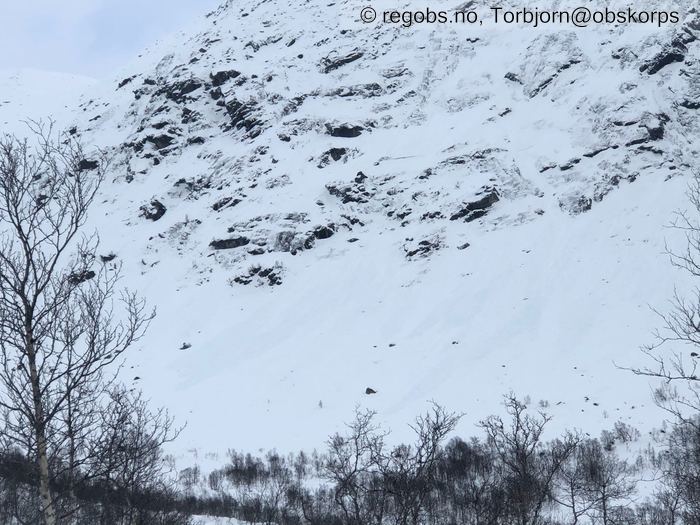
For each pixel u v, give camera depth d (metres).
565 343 65.69
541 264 81.31
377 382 64.94
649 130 98.62
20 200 9.41
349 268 90.88
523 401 56.19
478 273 82.69
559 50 125.50
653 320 65.75
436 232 92.69
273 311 84.38
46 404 9.80
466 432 49.81
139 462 12.59
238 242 99.81
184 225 108.06
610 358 61.16
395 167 109.94
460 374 63.25
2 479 9.55
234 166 121.12
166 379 70.94
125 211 118.69
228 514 31.98
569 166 99.00
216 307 87.56
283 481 39.62
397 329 75.00
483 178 100.12
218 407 63.84
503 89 125.25
